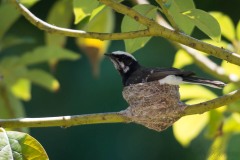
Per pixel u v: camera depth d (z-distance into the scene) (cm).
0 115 1239
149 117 969
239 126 1116
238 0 1812
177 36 823
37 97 1881
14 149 728
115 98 1775
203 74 1652
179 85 1125
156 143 1834
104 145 1842
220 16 1121
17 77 1218
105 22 1194
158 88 1020
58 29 837
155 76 1050
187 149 1695
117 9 820
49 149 1872
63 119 842
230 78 1134
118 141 1838
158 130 976
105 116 865
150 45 1764
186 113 945
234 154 1009
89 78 1830
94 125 1856
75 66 1853
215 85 1034
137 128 1841
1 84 1223
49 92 1870
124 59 1207
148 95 1015
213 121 1088
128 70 1196
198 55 1157
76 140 1861
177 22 850
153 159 1827
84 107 1828
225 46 1120
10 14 1191
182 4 845
